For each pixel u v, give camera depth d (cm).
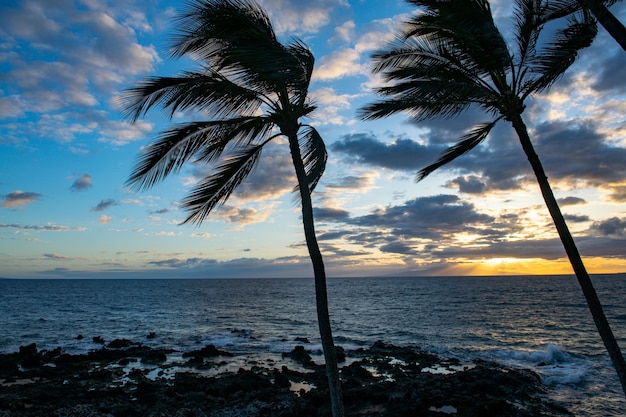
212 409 1214
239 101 720
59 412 1108
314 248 720
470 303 5722
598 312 765
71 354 2192
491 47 801
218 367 1847
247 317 4272
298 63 629
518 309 4703
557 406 1228
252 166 874
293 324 3694
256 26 661
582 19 858
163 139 747
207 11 655
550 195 824
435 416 1127
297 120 759
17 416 1109
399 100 941
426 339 2680
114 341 2495
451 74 896
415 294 8525
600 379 1547
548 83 902
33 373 1695
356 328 3309
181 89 701
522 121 873
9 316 4197
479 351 2205
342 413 673
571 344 2355
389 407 1216
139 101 721
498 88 884
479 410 1132
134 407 1196
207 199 852
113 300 7025
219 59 730
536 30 901
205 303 6347
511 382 1445
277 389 1421
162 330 3259
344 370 1694
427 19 862
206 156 844
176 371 1761
